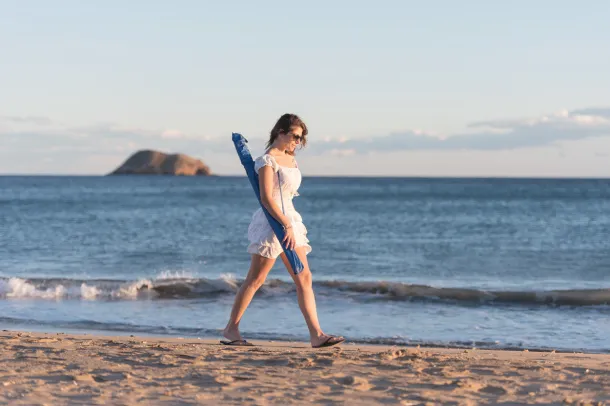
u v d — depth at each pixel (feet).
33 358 16.53
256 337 26.18
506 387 13.57
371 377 14.49
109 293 38.01
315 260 67.56
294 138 18.49
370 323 29.89
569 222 124.67
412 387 13.53
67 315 31.76
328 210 167.22
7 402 11.91
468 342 25.71
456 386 13.61
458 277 54.85
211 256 68.44
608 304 34.73
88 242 82.64
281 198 18.49
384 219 133.18
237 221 122.01
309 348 19.43
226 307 34.12
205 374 14.60
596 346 25.34
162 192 307.17
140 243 81.76
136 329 27.96
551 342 26.07
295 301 35.12
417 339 26.18
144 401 12.11
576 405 12.01
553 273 57.77
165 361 16.20
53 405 11.74
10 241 82.99
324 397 12.57
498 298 36.01
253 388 13.28
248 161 18.65
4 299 36.52
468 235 98.07
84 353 17.39
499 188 421.18
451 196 270.67
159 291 38.73
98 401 12.07
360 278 53.83
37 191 321.11
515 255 72.95
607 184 558.97
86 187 400.06
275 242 19.08
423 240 90.48
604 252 75.82
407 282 51.37
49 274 53.72
